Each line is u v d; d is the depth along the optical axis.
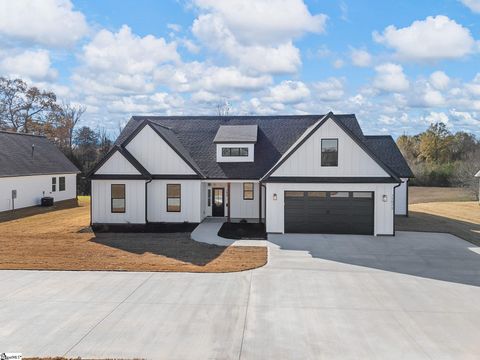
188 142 25.02
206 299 10.44
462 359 7.36
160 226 21.36
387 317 9.32
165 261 14.37
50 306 9.91
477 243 17.80
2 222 23.05
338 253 15.77
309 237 18.89
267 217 19.84
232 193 23.56
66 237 18.86
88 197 39.41
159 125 23.83
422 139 72.19
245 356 7.43
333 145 19.50
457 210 31.58
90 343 7.93
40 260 14.42
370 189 19.34
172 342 7.97
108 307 9.85
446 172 56.06
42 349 7.68
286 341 8.05
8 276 12.42
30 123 50.78
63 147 53.41
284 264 14.07
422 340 8.13
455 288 11.54
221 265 13.83
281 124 25.98
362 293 11.01
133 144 21.83
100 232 20.09
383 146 28.08
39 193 30.41
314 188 19.62
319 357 7.41
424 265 14.09
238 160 23.23
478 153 54.72
